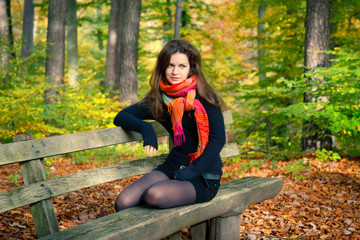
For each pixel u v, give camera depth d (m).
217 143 2.41
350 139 6.85
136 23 10.01
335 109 6.09
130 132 2.69
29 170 2.14
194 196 2.38
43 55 9.14
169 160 2.61
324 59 7.20
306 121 7.38
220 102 2.50
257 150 6.85
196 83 2.49
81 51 20.98
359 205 4.28
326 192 4.83
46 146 2.20
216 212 2.53
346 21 9.70
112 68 13.26
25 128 6.40
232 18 15.55
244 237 3.30
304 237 3.34
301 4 10.01
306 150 7.35
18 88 6.80
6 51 8.65
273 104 9.80
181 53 2.46
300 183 5.25
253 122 9.41
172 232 2.28
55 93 9.65
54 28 9.93
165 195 2.28
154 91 2.57
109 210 3.96
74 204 4.05
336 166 6.13
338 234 3.42
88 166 6.45
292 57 9.84
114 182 5.28
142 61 15.80
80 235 1.92
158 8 16.70
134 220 2.12
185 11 16.14
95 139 2.46
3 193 1.98
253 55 19.66
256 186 2.82
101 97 7.80
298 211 4.08
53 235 1.94
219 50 16.06
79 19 17.88
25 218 3.51
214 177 2.50
